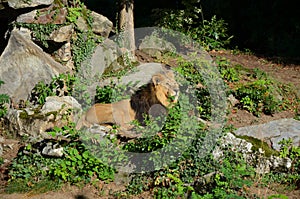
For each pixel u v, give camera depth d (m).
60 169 7.36
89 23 11.27
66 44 10.76
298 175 7.80
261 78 12.16
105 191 7.18
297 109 11.09
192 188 6.89
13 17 10.85
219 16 18.09
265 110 10.52
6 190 7.05
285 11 17.92
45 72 9.95
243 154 8.09
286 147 8.23
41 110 8.63
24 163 7.56
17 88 9.73
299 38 17.11
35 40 10.60
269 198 6.38
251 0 18.33
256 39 17.73
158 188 7.10
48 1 10.58
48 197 6.93
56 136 8.03
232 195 6.48
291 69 14.42
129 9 11.96
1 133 8.70
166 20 14.59
